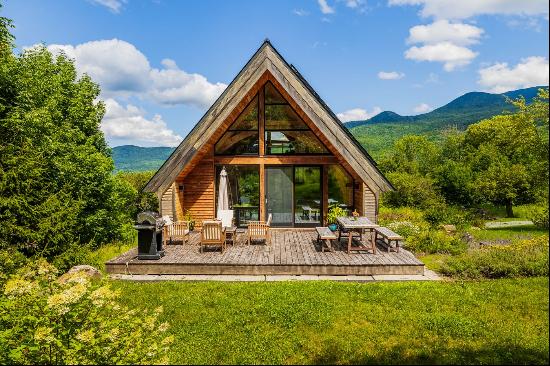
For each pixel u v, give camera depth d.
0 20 15.30
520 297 8.21
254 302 8.13
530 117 20.91
